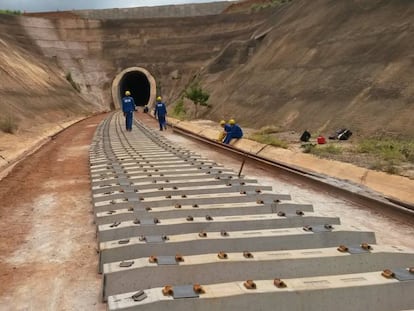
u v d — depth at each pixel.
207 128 23.83
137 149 11.81
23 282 3.67
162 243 3.82
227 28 59.06
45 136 20.56
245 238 3.96
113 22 62.47
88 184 8.09
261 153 14.52
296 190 7.89
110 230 4.30
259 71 31.31
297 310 2.83
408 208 6.17
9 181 8.55
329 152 12.69
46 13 64.88
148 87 65.81
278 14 43.91
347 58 21.86
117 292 3.17
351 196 7.01
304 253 3.56
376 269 3.52
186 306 2.70
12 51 42.97
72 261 4.14
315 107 20.42
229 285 2.96
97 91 55.78
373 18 23.08
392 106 15.99
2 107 23.89
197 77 50.50
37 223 5.49
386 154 11.33
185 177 7.29
